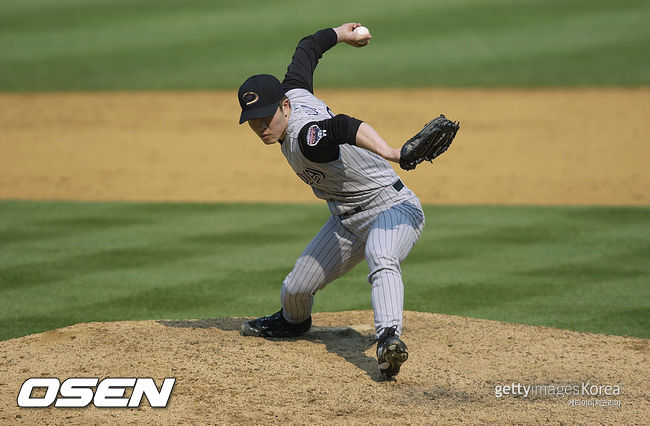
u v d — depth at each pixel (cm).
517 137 5550
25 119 6488
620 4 9575
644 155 4984
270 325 1995
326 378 1719
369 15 9588
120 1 11175
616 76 7150
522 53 7944
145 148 5519
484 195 4159
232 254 3039
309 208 3872
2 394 1638
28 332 2195
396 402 1593
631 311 2328
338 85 7244
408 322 2158
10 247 3158
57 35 9412
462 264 2869
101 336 1995
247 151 5403
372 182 1755
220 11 10269
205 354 1855
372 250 1714
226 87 7331
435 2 10131
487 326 2127
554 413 1551
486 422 1501
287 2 10581
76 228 3488
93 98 7175
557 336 2050
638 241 3152
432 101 6588
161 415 1527
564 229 3378
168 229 3462
